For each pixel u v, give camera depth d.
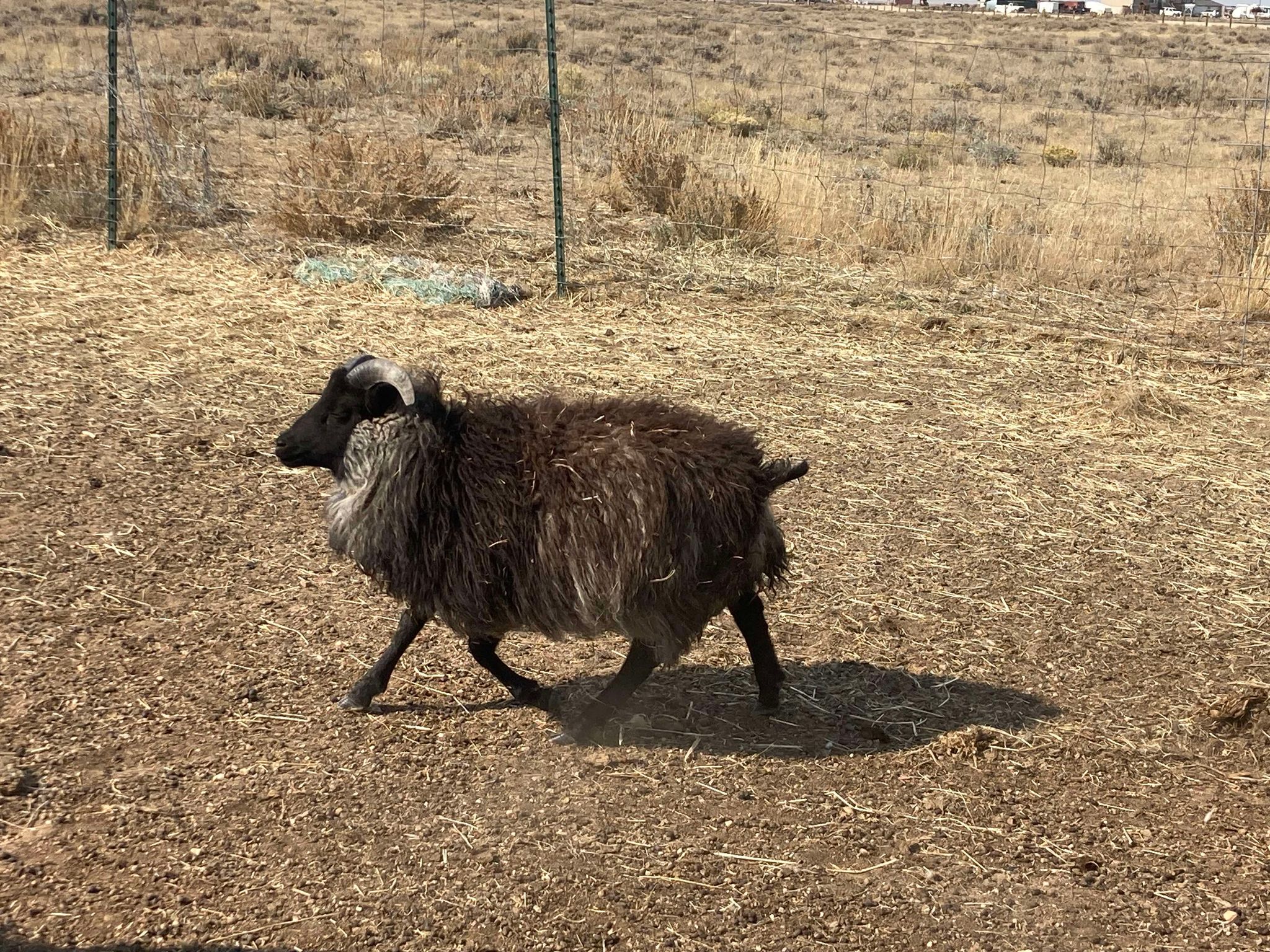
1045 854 3.30
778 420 5.54
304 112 12.77
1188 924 3.12
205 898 3.09
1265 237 7.95
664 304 7.04
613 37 26.94
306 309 6.60
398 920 3.06
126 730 3.55
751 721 3.74
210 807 3.32
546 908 3.10
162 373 5.64
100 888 3.10
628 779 3.49
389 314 6.58
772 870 3.22
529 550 3.40
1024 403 5.84
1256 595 4.40
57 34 20.00
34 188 8.12
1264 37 37.97
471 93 13.83
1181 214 10.49
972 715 3.79
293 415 5.34
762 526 3.53
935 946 3.05
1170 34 39.03
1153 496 5.04
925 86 23.23
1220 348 6.78
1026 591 4.39
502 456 3.44
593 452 3.39
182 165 8.68
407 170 8.10
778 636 4.12
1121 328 7.06
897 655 4.05
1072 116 20.11
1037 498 4.99
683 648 3.52
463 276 7.07
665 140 10.19
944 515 4.84
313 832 3.27
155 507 4.61
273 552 4.41
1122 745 3.68
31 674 3.73
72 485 4.70
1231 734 3.75
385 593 3.99
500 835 3.29
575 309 6.88
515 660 3.95
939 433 5.50
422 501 3.41
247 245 7.66
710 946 3.03
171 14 23.69
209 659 3.85
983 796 3.48
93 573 4.21
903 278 7.90
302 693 3.74
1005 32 38.53
